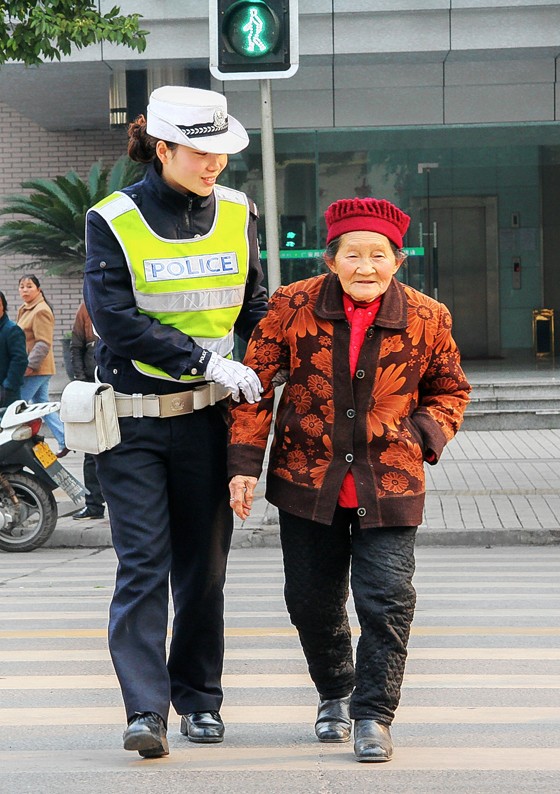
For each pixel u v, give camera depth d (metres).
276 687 6.89
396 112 25.12
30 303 18.17
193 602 5.61
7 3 14.96
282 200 25.02
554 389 22.64
